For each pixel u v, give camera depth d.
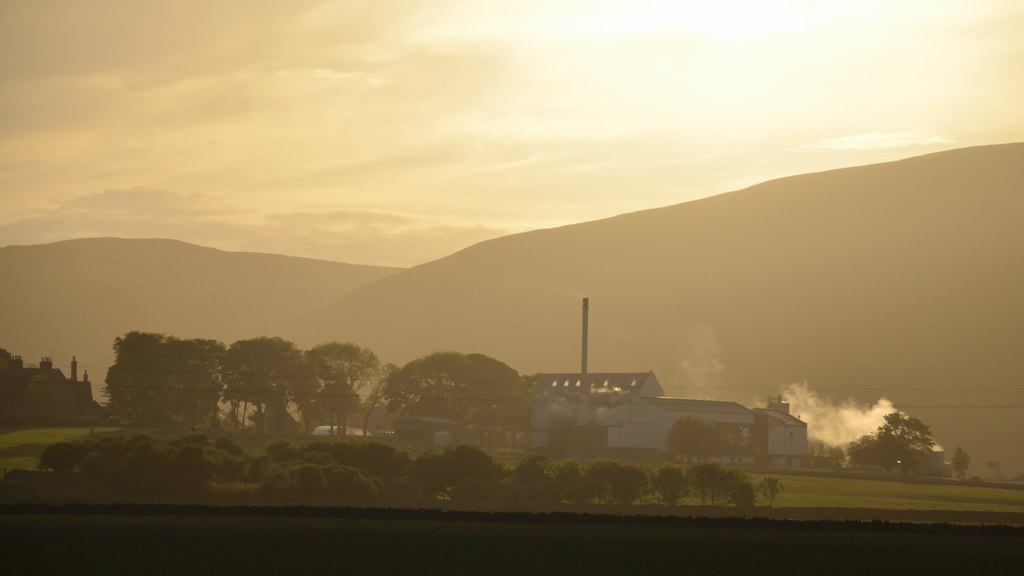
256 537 110.31
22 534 110.12
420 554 102.94
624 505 159.12
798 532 123.00
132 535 110.31
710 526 127.44
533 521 128.75
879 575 96.38
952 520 153.38
